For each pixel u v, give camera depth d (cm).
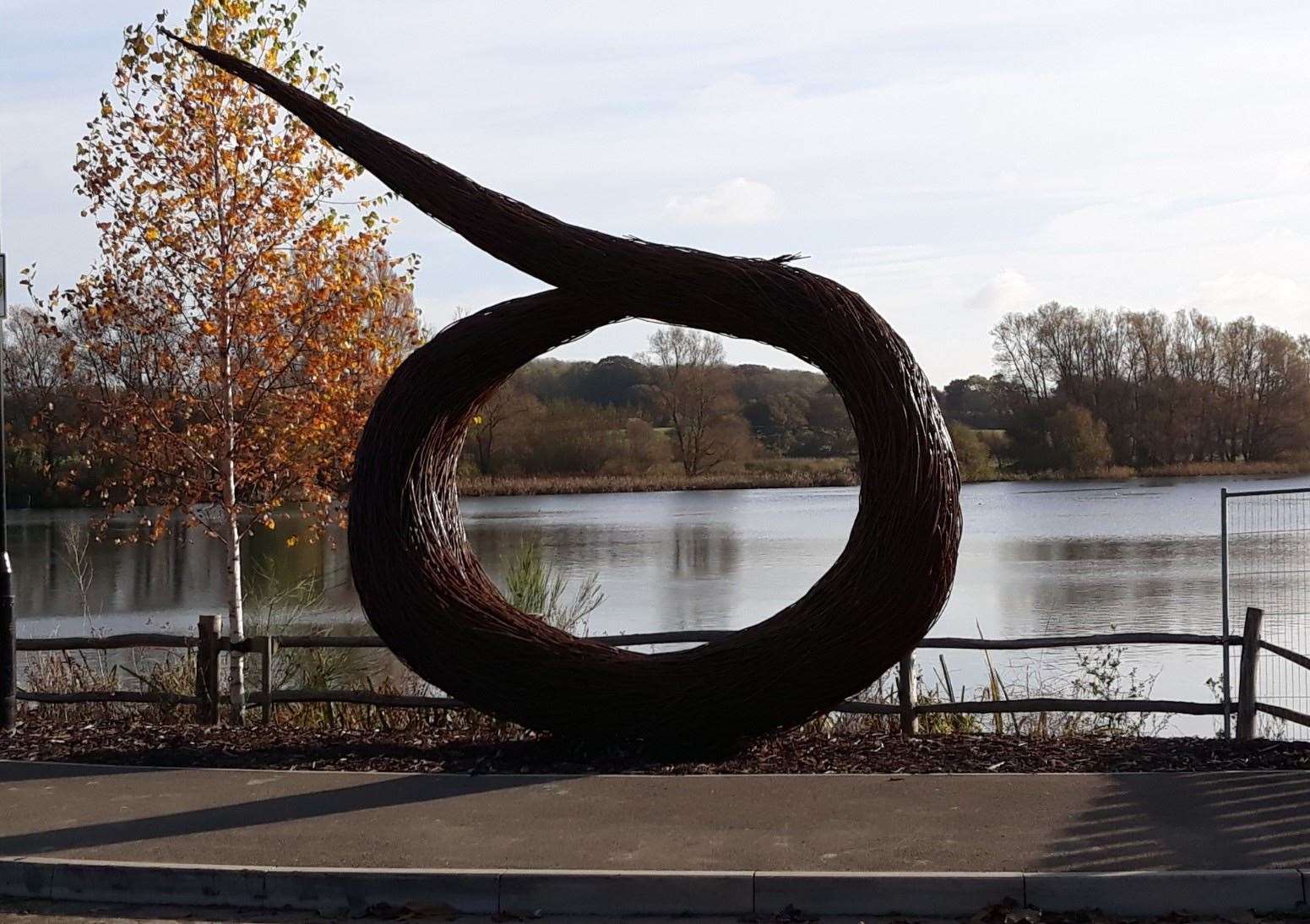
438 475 962
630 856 685
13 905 674
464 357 941
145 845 721
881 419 862
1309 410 6944
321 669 1340
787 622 888
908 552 859
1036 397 7650
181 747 989
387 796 820
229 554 1504
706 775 858
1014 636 2052
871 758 905
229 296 1481
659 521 5466
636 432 7731
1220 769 862
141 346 1482
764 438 8762
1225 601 1004
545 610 1402
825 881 637
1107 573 3017
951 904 630
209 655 1102
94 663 1630
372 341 1478
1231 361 7119
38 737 1035
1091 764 876
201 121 1439
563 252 894
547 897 647
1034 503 5853
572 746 923
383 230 1502
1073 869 644
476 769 894
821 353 874
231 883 669
